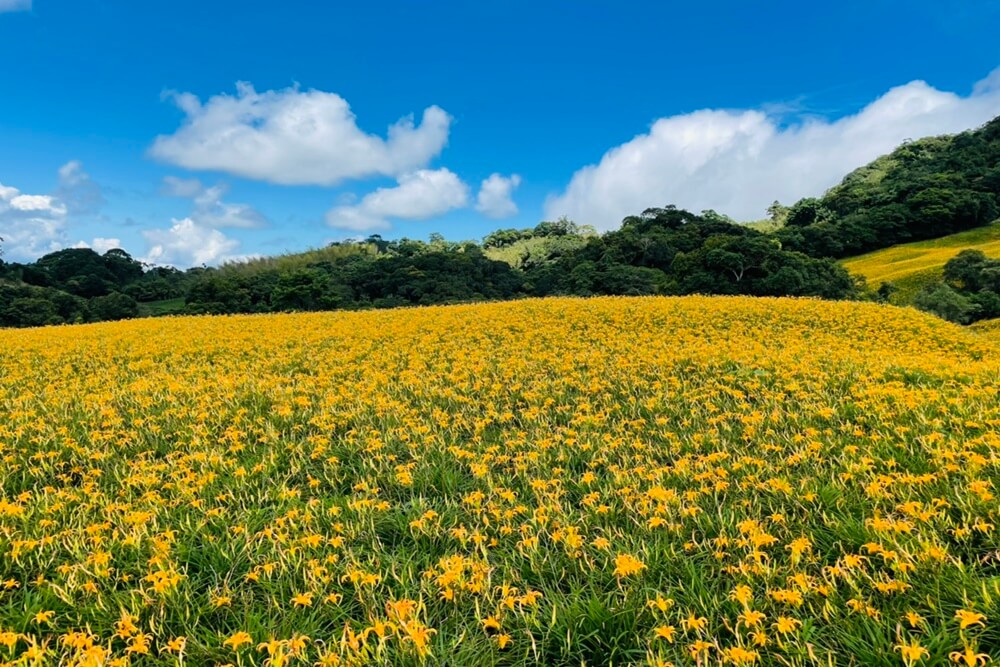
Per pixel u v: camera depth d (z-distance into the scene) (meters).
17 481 5.79
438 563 3.87
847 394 7.30
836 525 3.95
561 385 8.77
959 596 3.11
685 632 3.05
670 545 3.99
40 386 10.35
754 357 10.17
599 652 3.16
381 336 15.54
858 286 64.56
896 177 129.50
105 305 53.50
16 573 4.07
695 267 62.03
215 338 16.31
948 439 5.11
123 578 3.82
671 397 7.82
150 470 5.75
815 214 118.12
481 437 6.77
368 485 5.45
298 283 56.03
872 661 2.81
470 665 3.05
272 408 8.07
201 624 3.52
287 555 4.00
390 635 3.06
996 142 126.00
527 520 4.43
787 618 2.99
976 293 55.25
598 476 5.40
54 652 3.07
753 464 5.12
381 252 129.75
